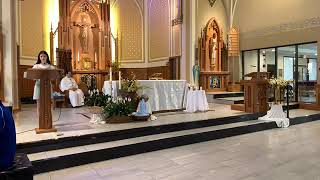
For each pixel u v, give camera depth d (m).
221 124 6.66
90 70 12.21
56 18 12.10
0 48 7.33
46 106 4.94
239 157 4.49
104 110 5.98
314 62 9.96
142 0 13.84
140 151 4.80
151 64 13.66
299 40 10.17
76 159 4.12
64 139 4.50
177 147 5.20
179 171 3.86
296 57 10.53
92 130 5.08
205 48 11.57
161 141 5.07
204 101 7.97
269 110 7.55
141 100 6.46
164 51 12.68
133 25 13.85
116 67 12.52
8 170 2.32
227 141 5.63
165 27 12.54
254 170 3.86
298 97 10.50
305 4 9.94
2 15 7.34
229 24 12.63
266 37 11.31
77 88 9.52
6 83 7.50
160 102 7.68
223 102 10.16
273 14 11.01
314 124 7.50
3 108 2.47
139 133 5.34
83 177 3.64
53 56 11.62
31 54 11.04
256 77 7.78
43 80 4.89
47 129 4.91
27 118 6.62
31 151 4.18
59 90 9.87
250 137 5.98
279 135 6.13
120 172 3.84
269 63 11.55
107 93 7.04
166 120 6.30
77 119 6.53
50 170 3.90
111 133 5.02
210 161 4.30
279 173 3.73
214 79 11.80
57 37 11.92
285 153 4.68
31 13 10.97
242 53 12.50
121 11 13.63
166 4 12.40
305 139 5.69
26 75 4.74
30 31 10.95
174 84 7.96
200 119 6.44
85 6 12.52
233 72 12.62
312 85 10.04
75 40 12.25
